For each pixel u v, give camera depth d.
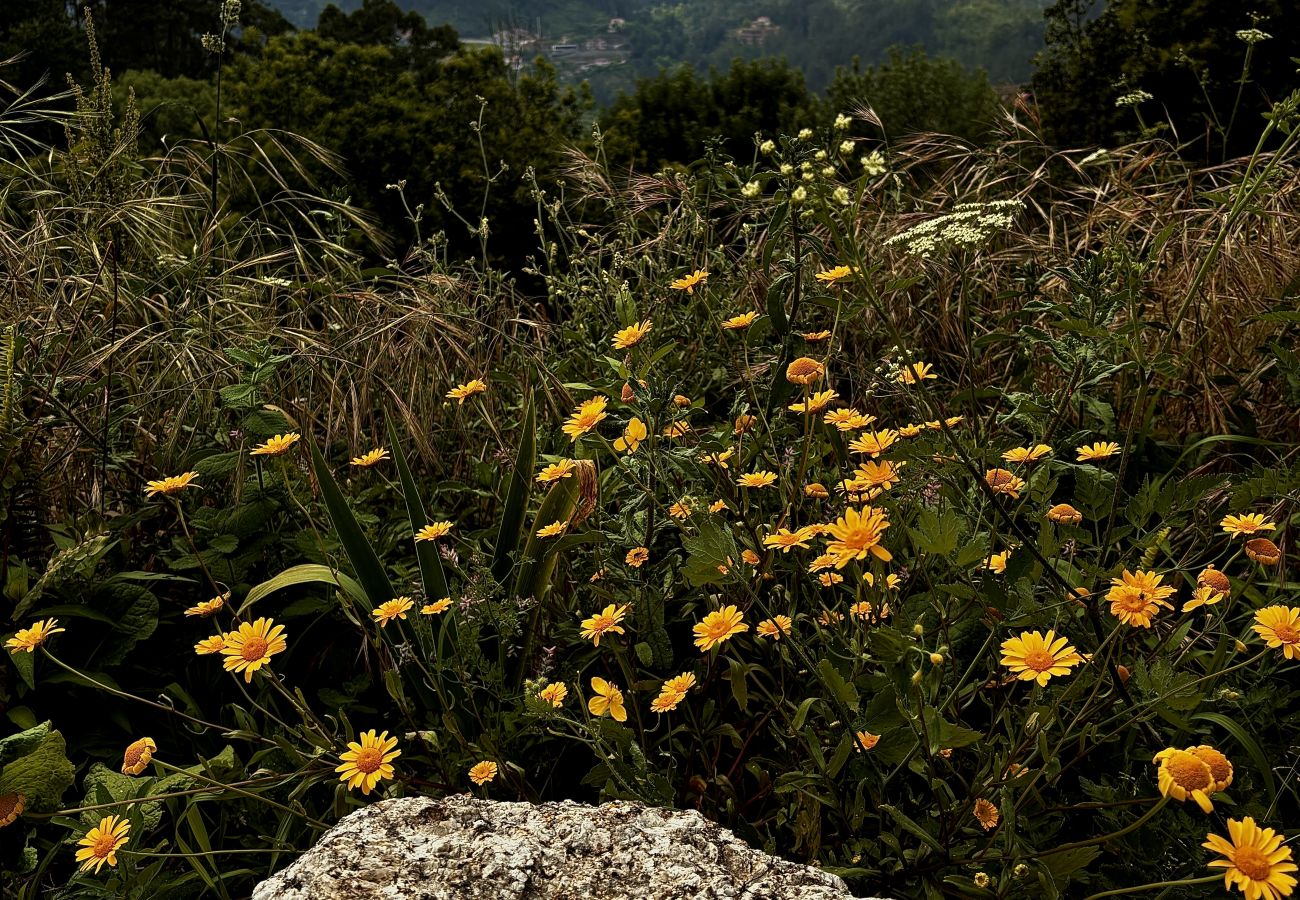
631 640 2.00
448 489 2.63
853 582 1.78
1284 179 3.90
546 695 1.59
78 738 2.07
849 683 1.34
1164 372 1.94
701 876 1.12
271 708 2.12
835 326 2.13
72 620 2.15
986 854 1.35
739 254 3.93
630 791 1.52
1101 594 1.43
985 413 2.92
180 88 17.89
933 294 3.41
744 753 1.77
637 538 2.00
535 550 2.04
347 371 3.10
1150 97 4.10
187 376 2.80
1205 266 2.20
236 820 1.85
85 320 3.02
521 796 1.74
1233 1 6.16
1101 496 1.83
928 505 1.94
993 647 1.66
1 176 3.58
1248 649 1.72
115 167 3.45
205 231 3.43
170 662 2.26
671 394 1.91
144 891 1.57
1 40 18.41
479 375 3.21
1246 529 1.54
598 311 3.33
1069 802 1.64
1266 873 0.94
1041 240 3.98
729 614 1.51
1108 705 1.48
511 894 1.12
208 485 2.55
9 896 1.58
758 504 2.07
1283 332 2.80
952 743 1.25
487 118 8.30
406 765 1.91
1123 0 6.82
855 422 1.85
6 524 2.25
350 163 7.94
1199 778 1.05
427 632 1.83
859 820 1.45
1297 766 1.58
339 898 1.10
